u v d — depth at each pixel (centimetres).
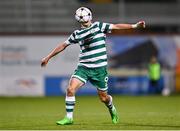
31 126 3591
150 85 8806
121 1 9706
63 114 5000
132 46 8750
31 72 8512
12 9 9706
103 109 5753
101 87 3616
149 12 9912
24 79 8506
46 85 8544
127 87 8750
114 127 3453
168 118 4334
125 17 9819
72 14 9838
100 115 4822
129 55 8744
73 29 9775
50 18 9762
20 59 8488
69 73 8562
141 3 9888
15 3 9719
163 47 8825
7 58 8462
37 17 9738
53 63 8531
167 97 7994
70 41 3616
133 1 10431
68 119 3628
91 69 3566
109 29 3547
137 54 8769
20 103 6925
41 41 8519
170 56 8850
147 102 6931
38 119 4328
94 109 5762
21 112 5366
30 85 8519
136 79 8775
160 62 8819
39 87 8531
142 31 9819
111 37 8694
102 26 3547
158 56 8806
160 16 9931
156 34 8800
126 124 3719
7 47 8450
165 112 5184
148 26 9944
